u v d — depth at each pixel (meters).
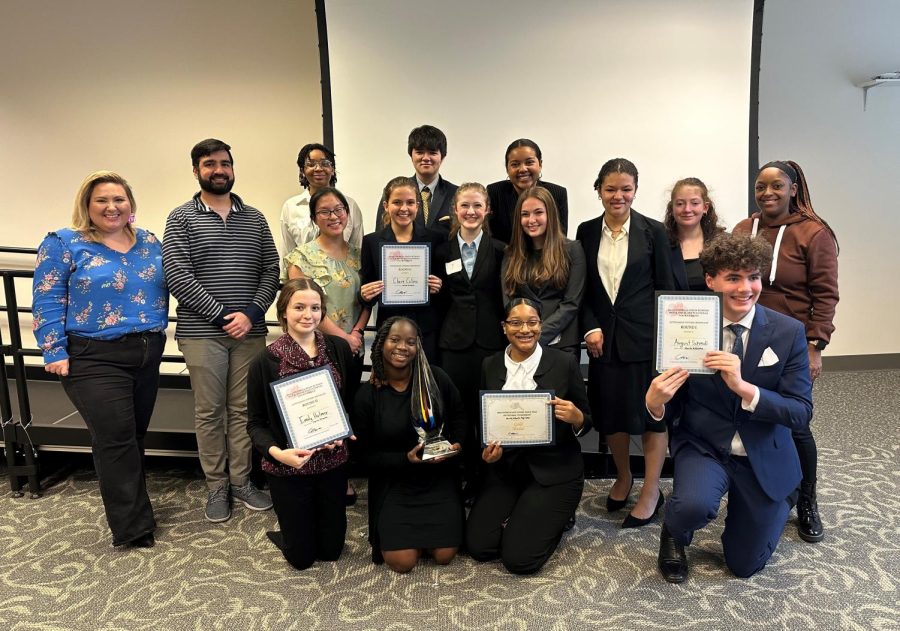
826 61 4.34
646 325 2.34
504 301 2.43
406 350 2.12
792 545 2.24
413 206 2.46
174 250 2.41
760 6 3.39
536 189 2.33
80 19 3.93
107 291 2.26
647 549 2.25
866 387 4.25
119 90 4.02
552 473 2.19
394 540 2.08
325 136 3.54
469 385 2.48
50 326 2.20
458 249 2.45
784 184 2.44
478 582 2.04
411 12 3.40
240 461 2.68
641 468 2.90
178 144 4.08
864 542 2.24
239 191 4.14
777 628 1.77
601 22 3.41
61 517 2.57
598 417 2.45
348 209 2.63
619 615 1.85
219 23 3.95
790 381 1.91
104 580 2.09
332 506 2.14
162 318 2.42
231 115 4.05
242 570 2.15
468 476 2.59
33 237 4.19
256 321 2.59
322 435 2.05
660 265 2.36
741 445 1.99
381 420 2.18
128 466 2.30
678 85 3.46
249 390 2.14
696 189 2.46
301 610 1.91
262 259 2.65
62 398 3.38
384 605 1.92
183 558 2.24
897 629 1.75
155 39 3.96
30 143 4.08
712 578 2.04
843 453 3.10
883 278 4.65
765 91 4.36
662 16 3.40
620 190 2.29
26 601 1.97
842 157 4.48
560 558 2.19
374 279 2.58
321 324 2.49
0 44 3.96
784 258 2.47
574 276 2.39
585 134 3.51
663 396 1.86
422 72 3.46
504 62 3.45
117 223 2.28
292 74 4.00
